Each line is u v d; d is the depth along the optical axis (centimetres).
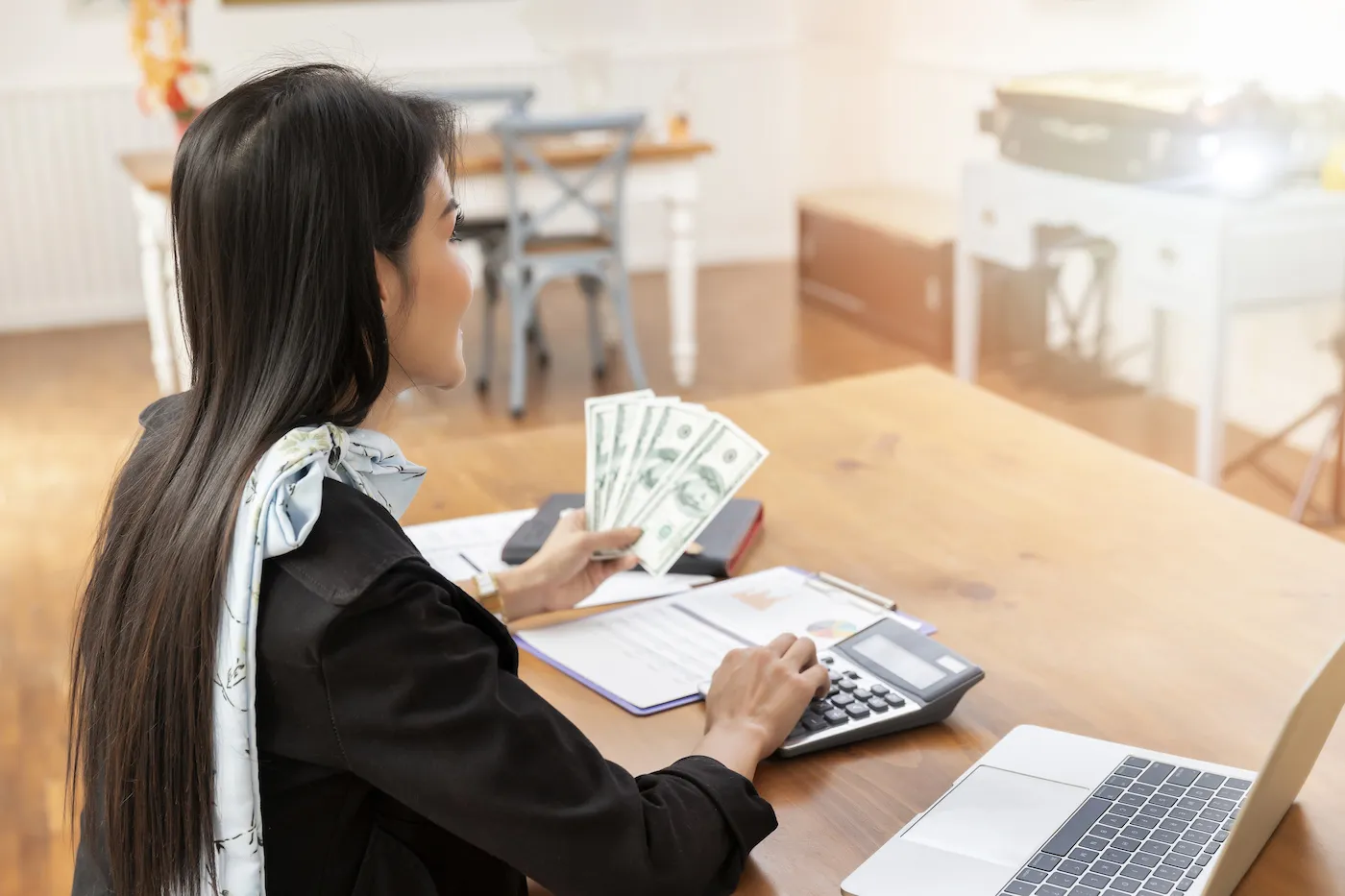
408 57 617
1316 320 378
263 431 86
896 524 162
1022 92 391
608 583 149
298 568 85
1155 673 124
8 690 280
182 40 450
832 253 568
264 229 84
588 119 421
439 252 93
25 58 567
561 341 538
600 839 87
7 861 222
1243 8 388
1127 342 453
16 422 460
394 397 97
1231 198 328
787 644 117
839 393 213
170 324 468
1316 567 146
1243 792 100
